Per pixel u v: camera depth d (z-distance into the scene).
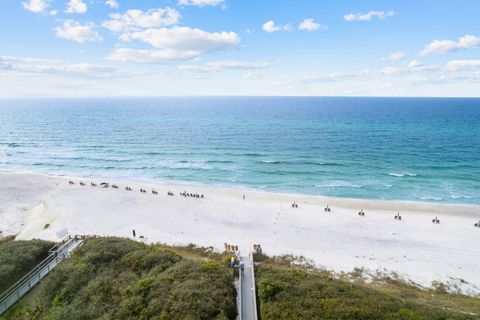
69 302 16.08
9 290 18.72
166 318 13.74
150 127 125.00
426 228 35.88
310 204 44.31
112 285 16.97
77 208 41.94
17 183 53.00
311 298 16.56
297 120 145.88
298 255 28.86
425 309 16.45
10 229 36.25
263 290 17.30
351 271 26.27
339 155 74.00
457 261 28.52
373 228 35.72
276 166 65.75
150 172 63.44
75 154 79.50
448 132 104.19
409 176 57.88
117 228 35.56
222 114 183.38
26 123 142.88
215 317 14.17
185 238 32.69
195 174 61.53
